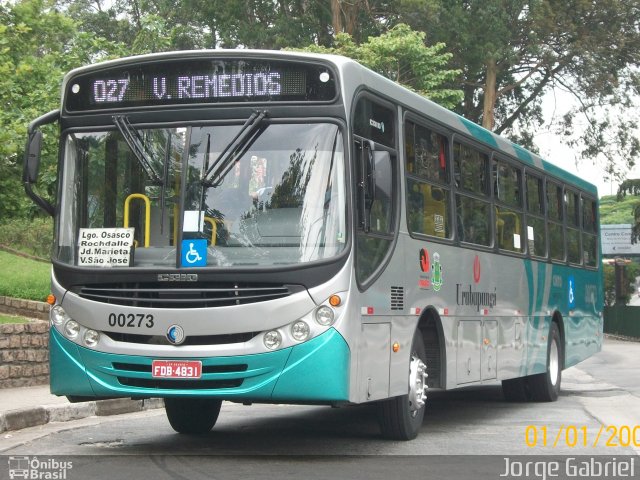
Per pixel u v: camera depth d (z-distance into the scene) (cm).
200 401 1105
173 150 921
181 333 883
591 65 4769
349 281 887
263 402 902
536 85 5162
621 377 2195
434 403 1577
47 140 1836
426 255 1080
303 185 898
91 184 945
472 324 1226
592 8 4812
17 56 2020
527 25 4788
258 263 883
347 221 895
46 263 2530
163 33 2641
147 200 920
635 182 5206
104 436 1101
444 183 1159
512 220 1422
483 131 1313
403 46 3769
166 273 894
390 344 980
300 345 870
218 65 928
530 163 1524
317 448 988
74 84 968
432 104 1138
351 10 4506
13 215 1797
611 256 9644
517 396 1588
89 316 912
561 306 1664
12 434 1130
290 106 913
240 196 902
